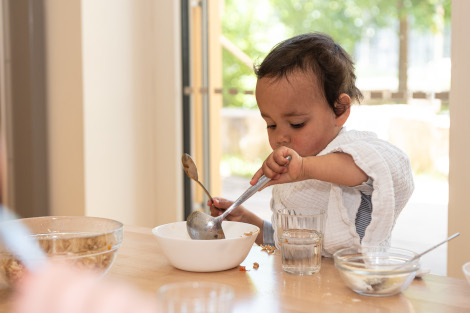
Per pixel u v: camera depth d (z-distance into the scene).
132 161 2.38
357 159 0.95
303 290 0.80
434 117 2.04
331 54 1.10
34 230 0.94
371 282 0.76
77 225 0.95
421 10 2.09
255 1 2.39
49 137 2.30
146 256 0.98
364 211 1.04
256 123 3.04
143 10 2.38
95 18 2.20
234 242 0.88
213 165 2.44
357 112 2.19
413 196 2.28
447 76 2.01
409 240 2.26
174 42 2.35
